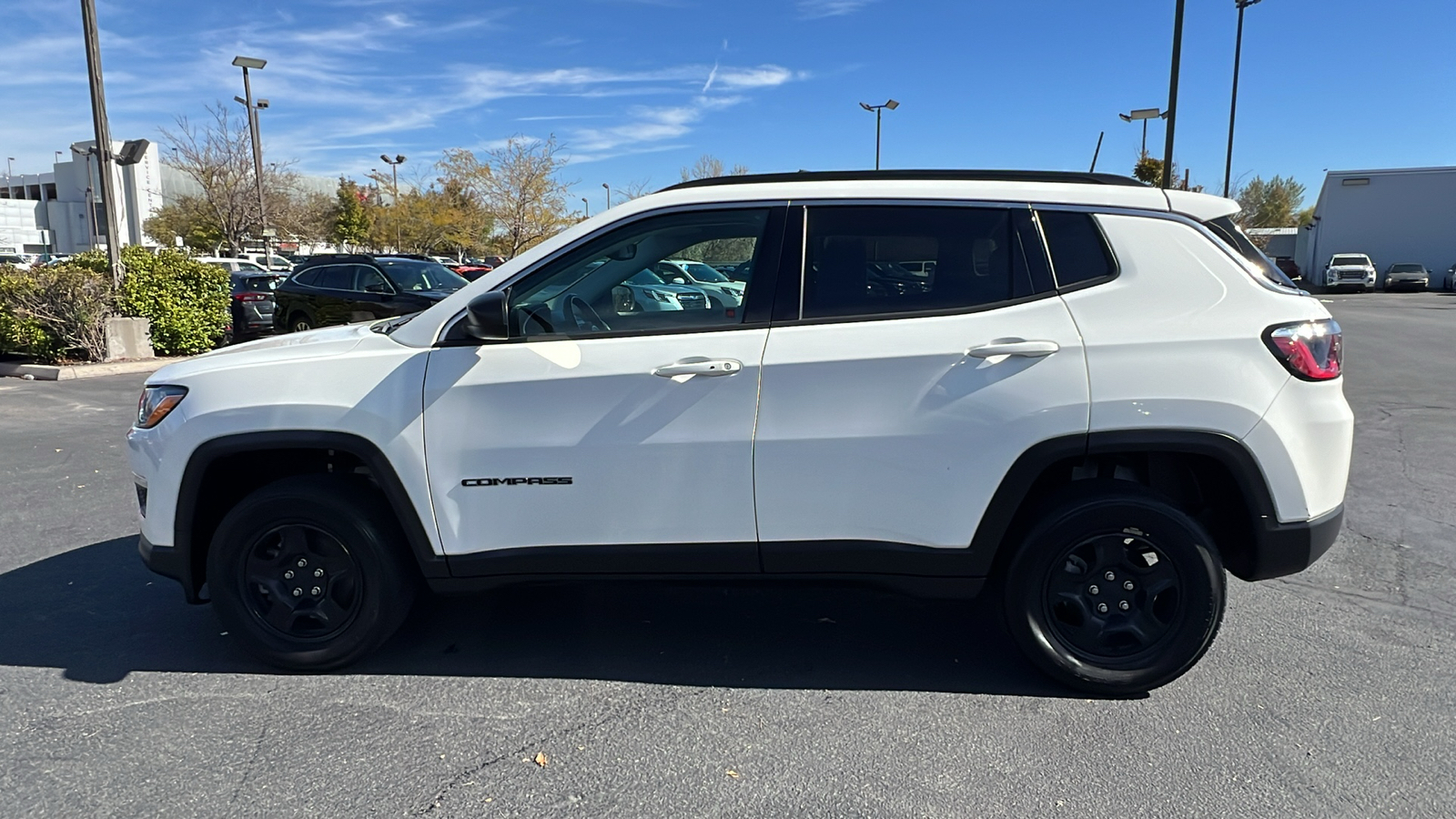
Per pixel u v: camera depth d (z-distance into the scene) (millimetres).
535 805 2762
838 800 2783
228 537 3564
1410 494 6129
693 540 3395
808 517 3342
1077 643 3396
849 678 3602
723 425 3312
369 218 53500
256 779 2902
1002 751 3053
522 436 3383
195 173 39375
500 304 3273
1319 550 3258
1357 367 12656
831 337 3293
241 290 17375
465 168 37906
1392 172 40562
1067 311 3240
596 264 3510
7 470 7117
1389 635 3938
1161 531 3256
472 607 4363
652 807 2752
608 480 3369
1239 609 4238
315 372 3502
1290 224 65250
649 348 3354
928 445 3252
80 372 12312
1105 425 3176
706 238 3502
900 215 3387
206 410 3514
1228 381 3150
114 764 2992
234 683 3580
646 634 4035
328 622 3633
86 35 13328
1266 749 3043
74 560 5035
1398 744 3061
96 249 14633
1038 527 3307
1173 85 16031
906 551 3332
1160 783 2855
